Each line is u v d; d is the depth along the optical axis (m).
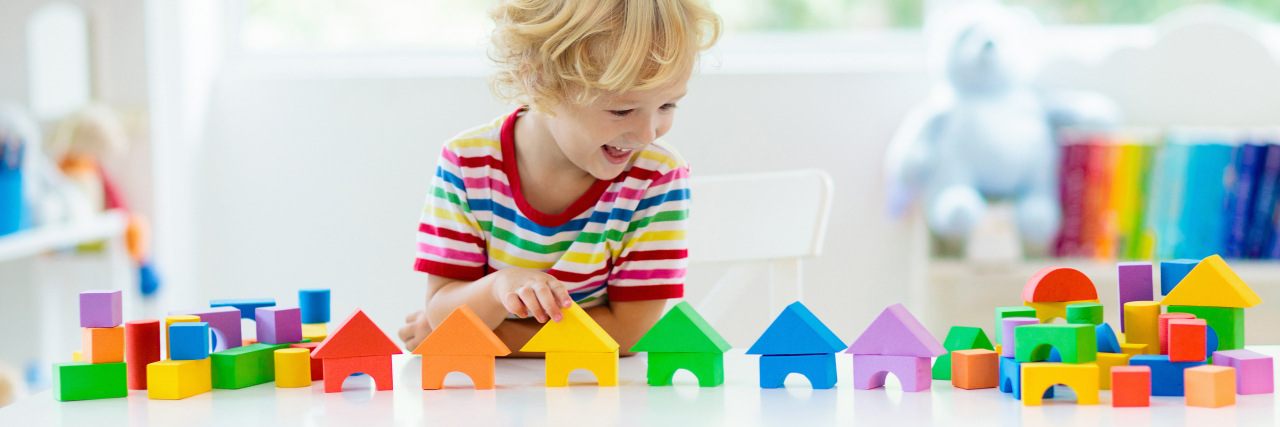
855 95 1.77
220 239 1.87
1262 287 1.73
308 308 0.80
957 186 1.63
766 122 1.78
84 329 0.63
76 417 0.57
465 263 0.90
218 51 1.90
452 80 1.81
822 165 1.78
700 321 0.65
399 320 1.86
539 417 0.55
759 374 0.64
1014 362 0.58
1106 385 0.59
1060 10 1.83
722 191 1.12
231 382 0.65
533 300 0.68
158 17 1.78
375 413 0.57
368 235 1.85
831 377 0.62
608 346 0.64
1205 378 0.54
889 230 1.79
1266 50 1.70
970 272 1.67
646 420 0.54
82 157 1.75
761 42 1.85
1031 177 1.64
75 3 1.76
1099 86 1.75
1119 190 1.65
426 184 1.83
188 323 0.63
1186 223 1.63
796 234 1.08
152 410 0.58
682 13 0.71
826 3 1.86
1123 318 0.66
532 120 0.88
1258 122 1.72
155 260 1.79
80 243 1.76
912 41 1.84
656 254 0.89
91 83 1.76
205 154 1.85
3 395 1.62
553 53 0.71
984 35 1.60
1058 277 0.67
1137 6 1.82
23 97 1.75
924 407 0.56
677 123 1.79
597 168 0.80
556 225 0.89
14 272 1.78
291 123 1.84
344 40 1.94
